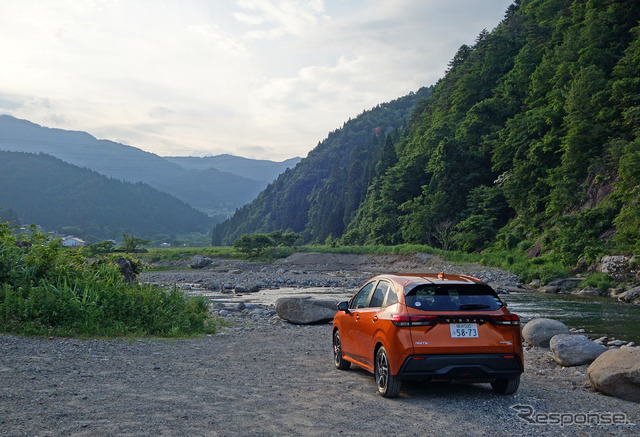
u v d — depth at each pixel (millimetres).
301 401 5949
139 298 12445
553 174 49438
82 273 12539
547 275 34031
